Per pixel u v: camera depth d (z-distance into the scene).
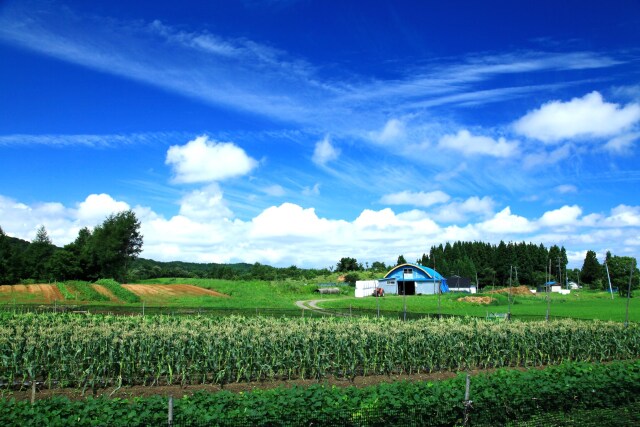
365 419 10.29
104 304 54.97
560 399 12.58
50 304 51.72
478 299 63.91
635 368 15.35
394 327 20.52
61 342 16.09
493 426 11.54
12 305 48.31
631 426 12.19
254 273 130.25
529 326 22.67
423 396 11.27
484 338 20.86
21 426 9.08
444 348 19.95
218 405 10.23
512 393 11.90
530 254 141.38
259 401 10.44
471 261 131.12
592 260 143.50
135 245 110.19
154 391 16.17
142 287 72.62
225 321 23.14
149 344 16.64
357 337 18.83
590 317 43.59
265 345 17.80
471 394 11.72
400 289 87.12
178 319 26.28
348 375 18.92
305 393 11.20
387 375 19.19
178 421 9.44
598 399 13.13
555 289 115.31
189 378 17.47
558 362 23.17
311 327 19.52
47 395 15.43
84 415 9.48
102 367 16.25
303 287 93.00
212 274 129.88
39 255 100.56
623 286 104.00
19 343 15.74
